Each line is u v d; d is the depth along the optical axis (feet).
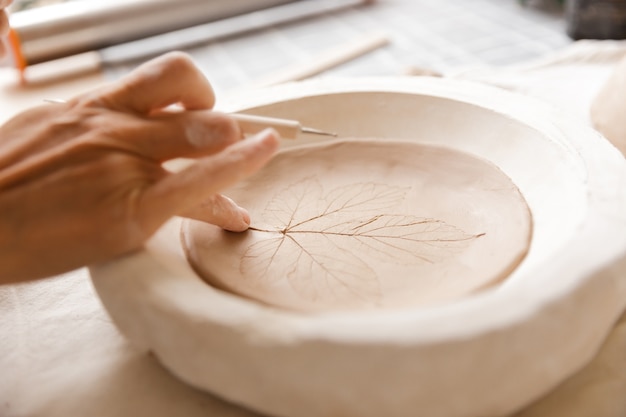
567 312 1.11
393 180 1.55
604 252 1.18
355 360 1.06
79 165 1.17
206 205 1.34
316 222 1.45
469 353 1.05
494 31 3.52
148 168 1.22
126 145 1.20
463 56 3.24
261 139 1.18
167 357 1.20
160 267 1.22
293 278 1.30
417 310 1.10
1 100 3.11
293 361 1.08
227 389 1.15
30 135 1.24
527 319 1.07
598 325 1.16
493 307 1.09
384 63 3.23
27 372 1.38
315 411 1.11
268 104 1.64
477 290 1.24
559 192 1.39
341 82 1.74
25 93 3.18
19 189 1.16
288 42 3.62
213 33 3.82
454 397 1.08
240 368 1.11
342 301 1.24
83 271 1.65
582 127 1.48
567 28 3.32
